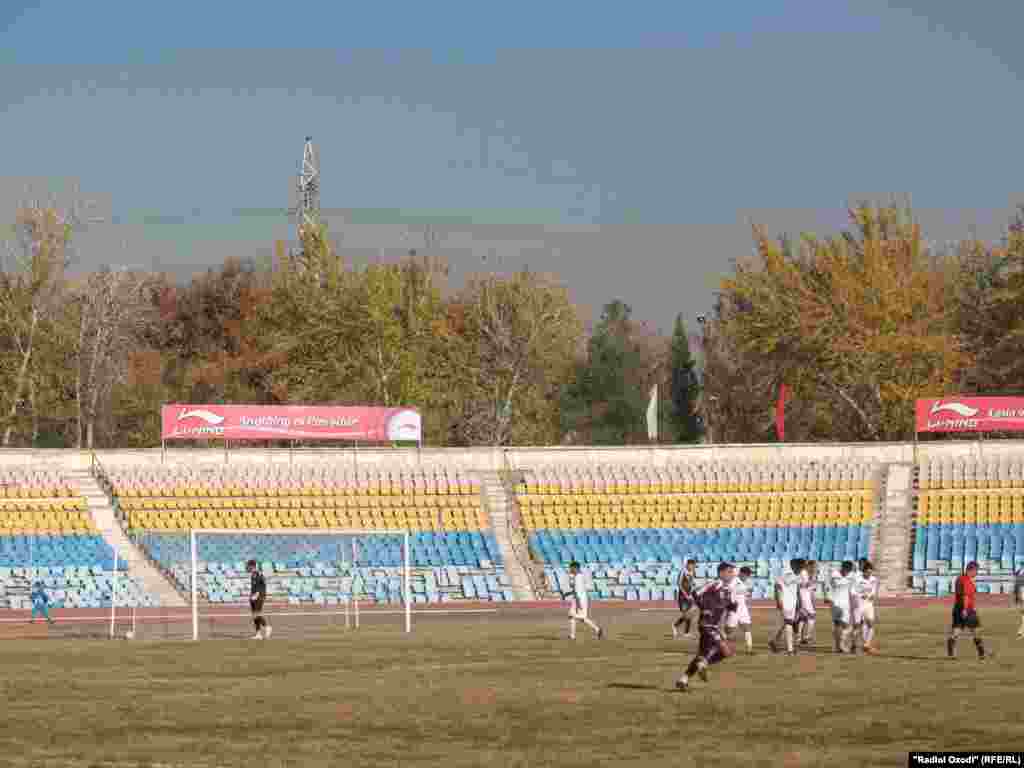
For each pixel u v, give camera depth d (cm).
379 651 3881
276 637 4531
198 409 6975
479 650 3875
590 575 6412
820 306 8881
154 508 6762
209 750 2197
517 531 6800
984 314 9481
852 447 7338
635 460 7362
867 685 2914
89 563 6300
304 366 9294
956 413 7181
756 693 2805
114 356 10406
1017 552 6562
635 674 3192
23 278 9012
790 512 6931
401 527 6800
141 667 3478
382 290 9144
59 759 2119
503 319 9719
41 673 3347
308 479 7081
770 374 9844
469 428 9700
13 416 9119
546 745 2217
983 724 2359
